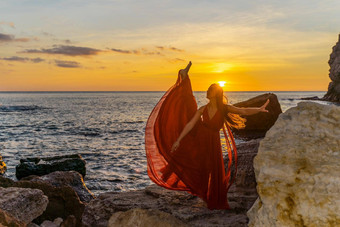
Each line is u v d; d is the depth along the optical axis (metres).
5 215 3.56
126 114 60.25
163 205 4.50
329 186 2.30
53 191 5.26
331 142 2.62
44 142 23.98
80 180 8.62
